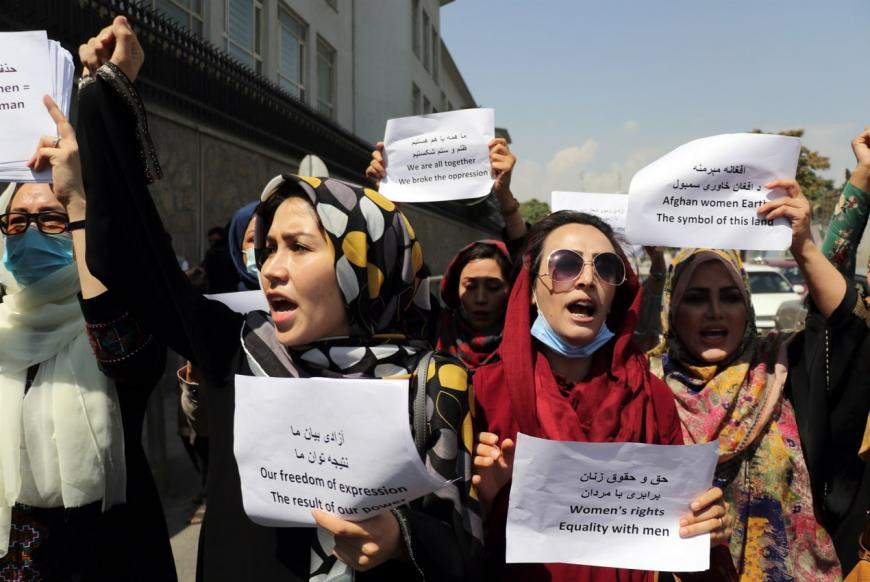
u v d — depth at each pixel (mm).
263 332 1503
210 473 1524
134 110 1606
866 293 2039
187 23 10820
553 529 1556
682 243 1994
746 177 1984
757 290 10984
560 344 1846
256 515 1346
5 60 1794
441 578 1320
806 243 1948
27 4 5656
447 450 1390
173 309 1685
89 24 6398
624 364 1887
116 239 1625
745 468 1984
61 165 1771
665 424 1867
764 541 1944
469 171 3033
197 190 9445
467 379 1498
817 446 1962
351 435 1256
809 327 2035
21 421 1882
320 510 1288
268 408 1319
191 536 4402
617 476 1540
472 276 3266
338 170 15570
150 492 2033
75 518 1868
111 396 1923
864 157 2111
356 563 1283
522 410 1806
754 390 2025
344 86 18891
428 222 24703
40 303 1956
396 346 1484
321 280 1422
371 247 1469
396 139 3086
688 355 2182
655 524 1551
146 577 1946
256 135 11242
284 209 1481
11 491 1839
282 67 14922
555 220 1919
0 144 1781
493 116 3012
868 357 1905
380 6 22078
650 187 1999
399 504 1266
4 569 1859
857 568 1885
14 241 1967
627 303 1944
